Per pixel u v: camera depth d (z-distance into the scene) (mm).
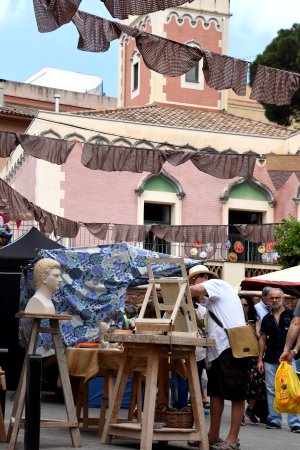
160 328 9305
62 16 7246
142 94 37438
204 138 30812
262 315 13836
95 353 10781
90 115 29844
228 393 9695
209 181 30531
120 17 7457
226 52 36906
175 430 9344
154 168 14078
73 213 28984
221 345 9719
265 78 9523
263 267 29500
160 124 30375
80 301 13953
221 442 9758
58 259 13875
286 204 30969
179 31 36438
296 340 10227
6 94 46969
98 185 29328
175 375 13391
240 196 30891
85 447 9602
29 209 16875
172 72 9133
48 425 9523
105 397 10922
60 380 10539
